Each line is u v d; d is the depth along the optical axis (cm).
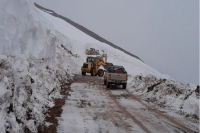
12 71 554
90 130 624
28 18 876
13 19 720
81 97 1144
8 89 461
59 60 2538
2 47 616
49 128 606
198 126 736
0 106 423
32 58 934
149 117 818
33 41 972
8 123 430
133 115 834
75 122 689
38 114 634
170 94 1168
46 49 1216
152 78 1669
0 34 615
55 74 1377
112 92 1425
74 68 3241
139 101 1151
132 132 629
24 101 592
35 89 761
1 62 526
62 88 1352
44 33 1145
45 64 1242
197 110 880
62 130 604
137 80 1841
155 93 1293
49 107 820
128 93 1427
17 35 742
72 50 5178
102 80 2234
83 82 1877
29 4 971
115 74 1595
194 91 1062
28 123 532
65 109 843
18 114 513
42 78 979
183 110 935
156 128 681
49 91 976
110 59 5369
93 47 5766
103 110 888
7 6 694
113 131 629
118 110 904
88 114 803
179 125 732
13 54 697
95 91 1409
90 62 2792
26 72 619
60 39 4719
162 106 1048
